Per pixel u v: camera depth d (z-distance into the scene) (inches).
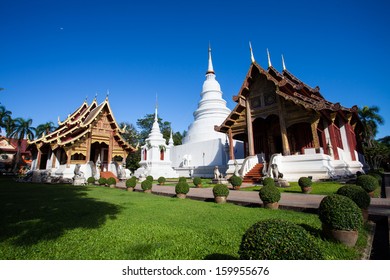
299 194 433.1
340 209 171.5
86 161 1012.5
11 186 727.7
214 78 1863.9
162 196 477.4
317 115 740.7
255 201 354.3
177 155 1690.5
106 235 192.4
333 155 760.3
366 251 162.9
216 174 823.1
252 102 912.3
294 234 105.3
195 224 227.8
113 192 550.3
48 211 297.3
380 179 661.9
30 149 1321.4
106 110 1109.1
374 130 1765.5
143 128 2324.1
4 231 204.8
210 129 1601.9
